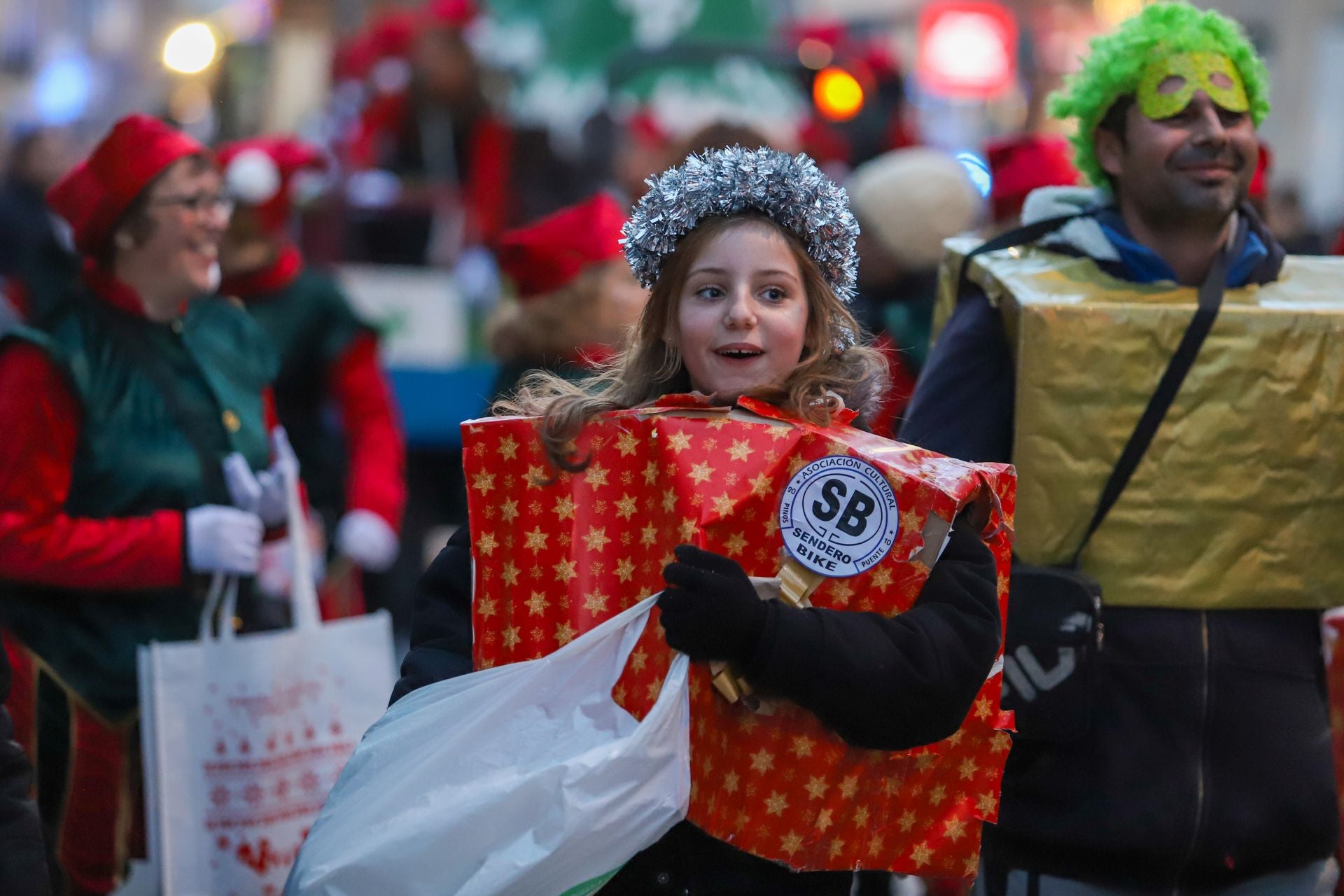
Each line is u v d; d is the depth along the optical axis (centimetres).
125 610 681
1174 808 566
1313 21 3058
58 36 3092
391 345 1426
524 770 425
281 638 680
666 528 437
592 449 448
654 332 473
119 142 692
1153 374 576
